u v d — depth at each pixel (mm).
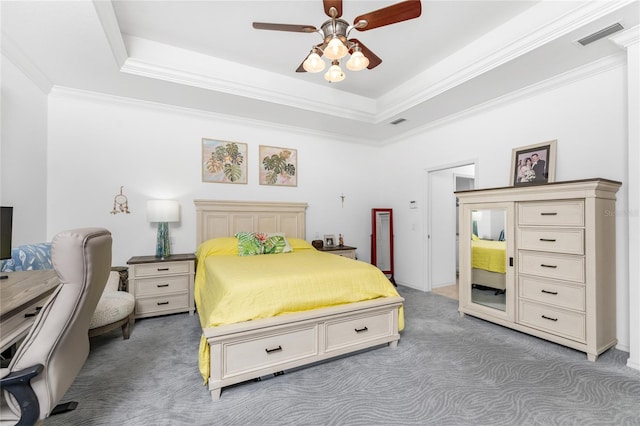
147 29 2725
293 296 2127
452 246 4938
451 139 4074
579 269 2365
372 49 3037
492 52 2682
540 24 2346
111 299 2609
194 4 2387
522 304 2770
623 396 1836
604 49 2424
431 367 2199
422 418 1646
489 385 1964
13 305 1163
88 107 3336
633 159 2199
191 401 1785
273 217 4344
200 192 3934
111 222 3443
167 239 3510
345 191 5074
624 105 2502
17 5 1922
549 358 2334
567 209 2443
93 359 2297
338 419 1638
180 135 3820
